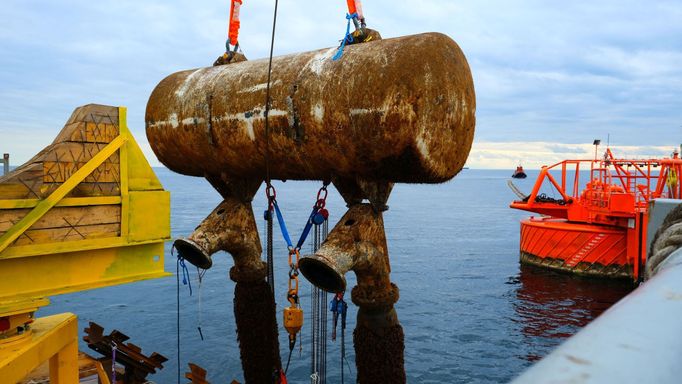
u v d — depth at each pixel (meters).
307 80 4.55
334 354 22.00
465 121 4.44
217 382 19.77
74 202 4.79
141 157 5.35
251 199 6.04
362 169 4.46
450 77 4.19
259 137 4.98
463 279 37.94
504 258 47.00
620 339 0.69
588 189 34.59
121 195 5.12
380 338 4.78
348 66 4.30
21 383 6.76
